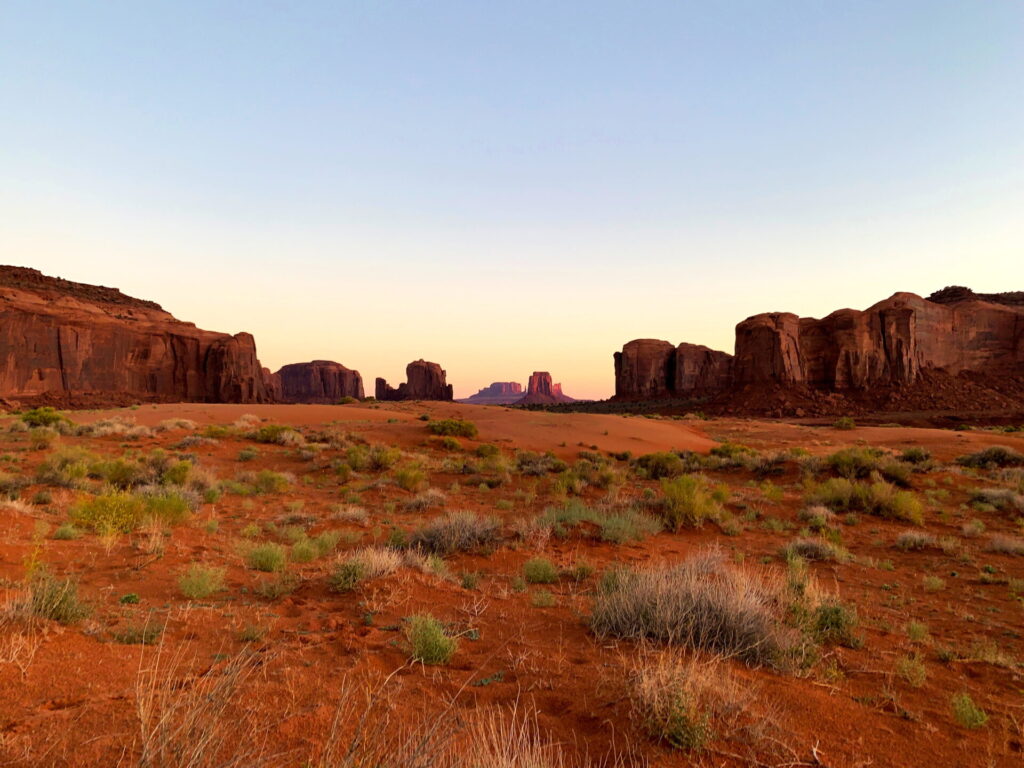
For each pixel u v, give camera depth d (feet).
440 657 14.73
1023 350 433.07
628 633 17.07
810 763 10.05
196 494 49.14
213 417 142.31
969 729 12.35
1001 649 20.10
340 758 8.72
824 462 81.92
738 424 239.91
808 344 429.79
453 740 9.81
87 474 54.70
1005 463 93.61
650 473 85.35
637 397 618.85
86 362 397.80
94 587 20.39
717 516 48.03
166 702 9.80
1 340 354.13
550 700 12.34
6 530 28.02
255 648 14.96
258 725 9.86
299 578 24.27
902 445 139.03
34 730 8.90
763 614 17.13
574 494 63.87
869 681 15.23
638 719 11.12
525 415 176.24
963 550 39.65
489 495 62.80
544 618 19.72
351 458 79.66
